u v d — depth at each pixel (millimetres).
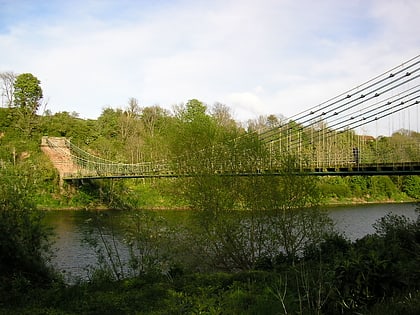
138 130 63906
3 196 12852
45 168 48344
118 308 9266
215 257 18172
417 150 25172
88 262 18641
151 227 14547
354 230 27141
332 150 27203
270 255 17344
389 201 48125
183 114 48875
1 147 51094
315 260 13820
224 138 20516
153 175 31141
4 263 12039
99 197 44594
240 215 17844
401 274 6941
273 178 17312
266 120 49469
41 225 13523
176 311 8336
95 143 61469
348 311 6449
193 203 18625
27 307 9383
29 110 62688
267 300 8227
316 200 17172
